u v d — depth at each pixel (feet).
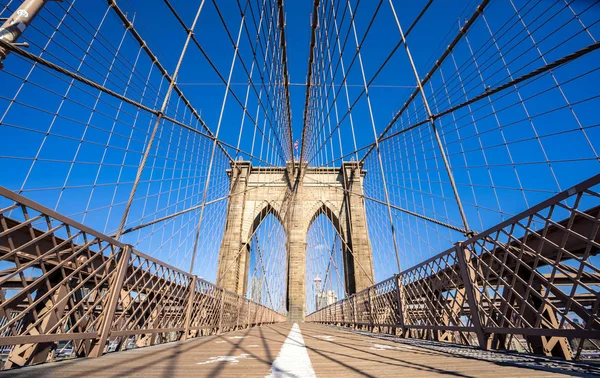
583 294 18.28
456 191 12.07
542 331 6.18
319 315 57.52
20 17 8.83
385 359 7.06
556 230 9.82
